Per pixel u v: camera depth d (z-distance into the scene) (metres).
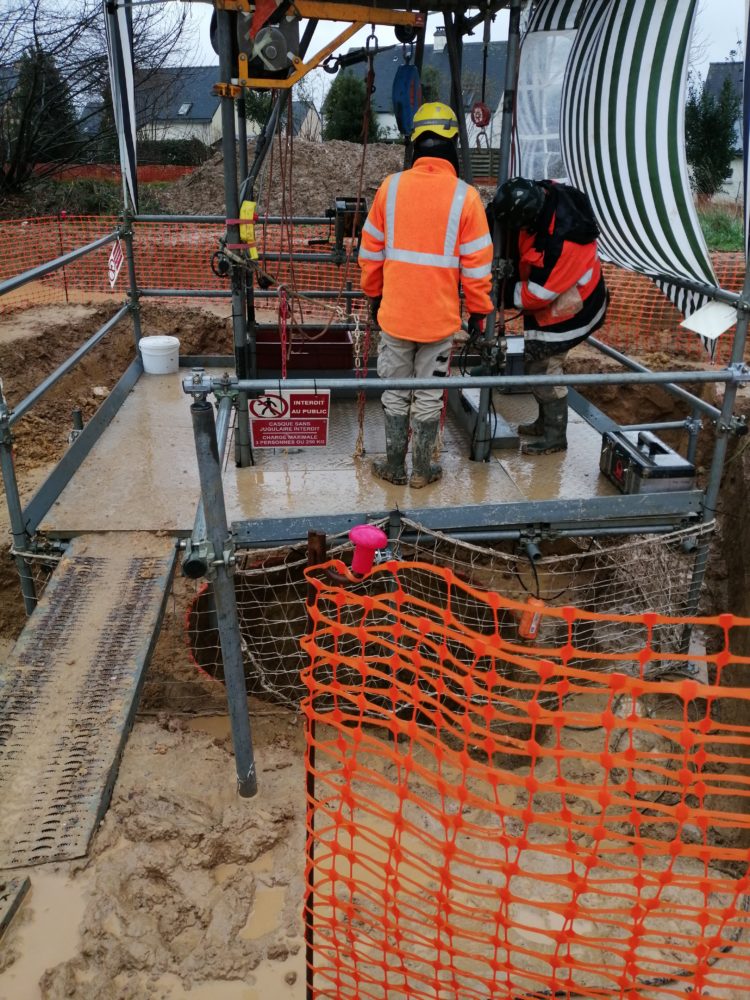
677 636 4.96
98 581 3.86
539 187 4.08
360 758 4.21
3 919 2.68
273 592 4.93
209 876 3.06
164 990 2.70
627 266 5.05
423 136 3.84
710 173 17.98
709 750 4.50
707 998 2.50
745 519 5.71
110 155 19.58
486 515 4.14
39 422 7.75
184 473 4.71
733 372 3.70
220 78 3.95
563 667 2.04
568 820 2.09
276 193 16.12
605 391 8.69
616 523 4.34
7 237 12.66
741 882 2.11
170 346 6.40
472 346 4.56
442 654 2.39
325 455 4.80
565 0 5.58
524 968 2.87
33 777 3.08
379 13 3.98
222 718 4.59
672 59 3.84
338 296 5.68
